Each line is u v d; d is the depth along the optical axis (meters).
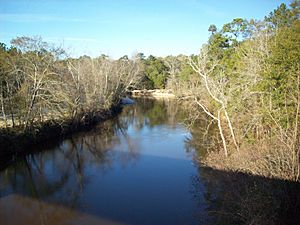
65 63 42.78
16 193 20.81
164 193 19.38
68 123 38.44
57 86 35.66
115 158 28.08
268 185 13.07
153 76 102.25
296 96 16.19
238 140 23.61
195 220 15.63
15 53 34.66
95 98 47.00
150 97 88.31
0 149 26.39
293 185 12.68
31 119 32.53
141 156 27.92
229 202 16.89
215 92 22.86
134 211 17.06
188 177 21.92
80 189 20.94
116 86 61.41
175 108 60.91
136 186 20.83
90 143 34.53
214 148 27.09
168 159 26.55
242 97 23.77
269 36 29.00
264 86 20.97
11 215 17.30
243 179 17.33
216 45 42.38
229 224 14.63
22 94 31.67
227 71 33.75
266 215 12.44
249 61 26.55
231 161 20.98
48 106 34.03
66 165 27.05
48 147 32.91
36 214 17.36
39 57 33.25
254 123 21.94
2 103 29.75
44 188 21.67
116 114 56.00
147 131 39.25
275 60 20.64
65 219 16.59
